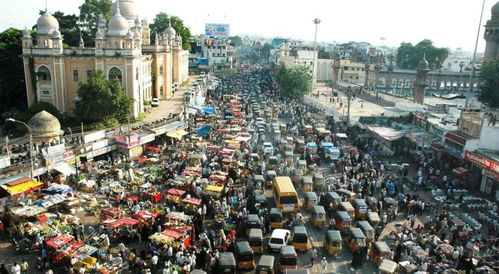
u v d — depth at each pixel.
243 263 26.55
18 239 28.58
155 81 78.38
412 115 60.75
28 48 59.34
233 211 33.53
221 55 165.50
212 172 41.00
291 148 51.75
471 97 96.31
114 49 59.25
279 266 27.42
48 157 37.19
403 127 58.41
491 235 31.48
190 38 122.00
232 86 110.38
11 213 29.38
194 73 141.12
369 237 29.61
